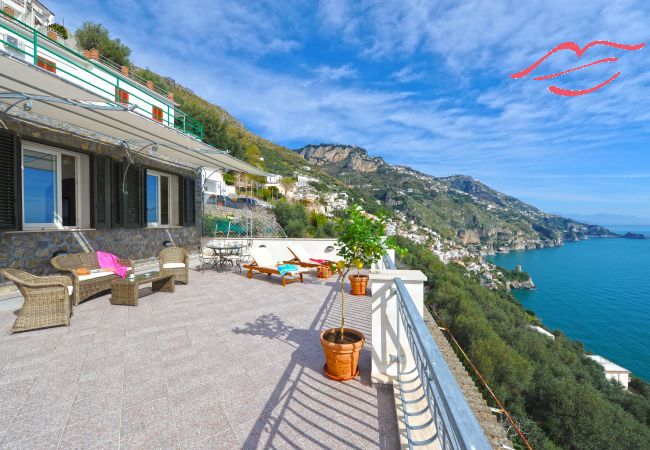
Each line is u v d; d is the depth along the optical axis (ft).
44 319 13.61
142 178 27.12
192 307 17.49
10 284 17.04
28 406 8.07
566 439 66.69
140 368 10.28
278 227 58.08
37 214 19.35
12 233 17.03
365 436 7.29
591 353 177.58
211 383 9.45
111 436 7.02
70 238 20.35
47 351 11.43
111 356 11.14
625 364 177.99
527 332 119.85
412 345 7.55
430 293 105.19
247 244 36.60
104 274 18.86
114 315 15.75
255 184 105.09
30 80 12.73
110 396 8.63
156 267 27.89
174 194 33.06
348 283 25.20
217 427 7.45
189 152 26.09
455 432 3.16
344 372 9.78
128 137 22.76
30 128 17.87
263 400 8.64
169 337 13.04
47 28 69.62
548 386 72.43
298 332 13.99
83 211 22.02
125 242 25.30
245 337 13.20
